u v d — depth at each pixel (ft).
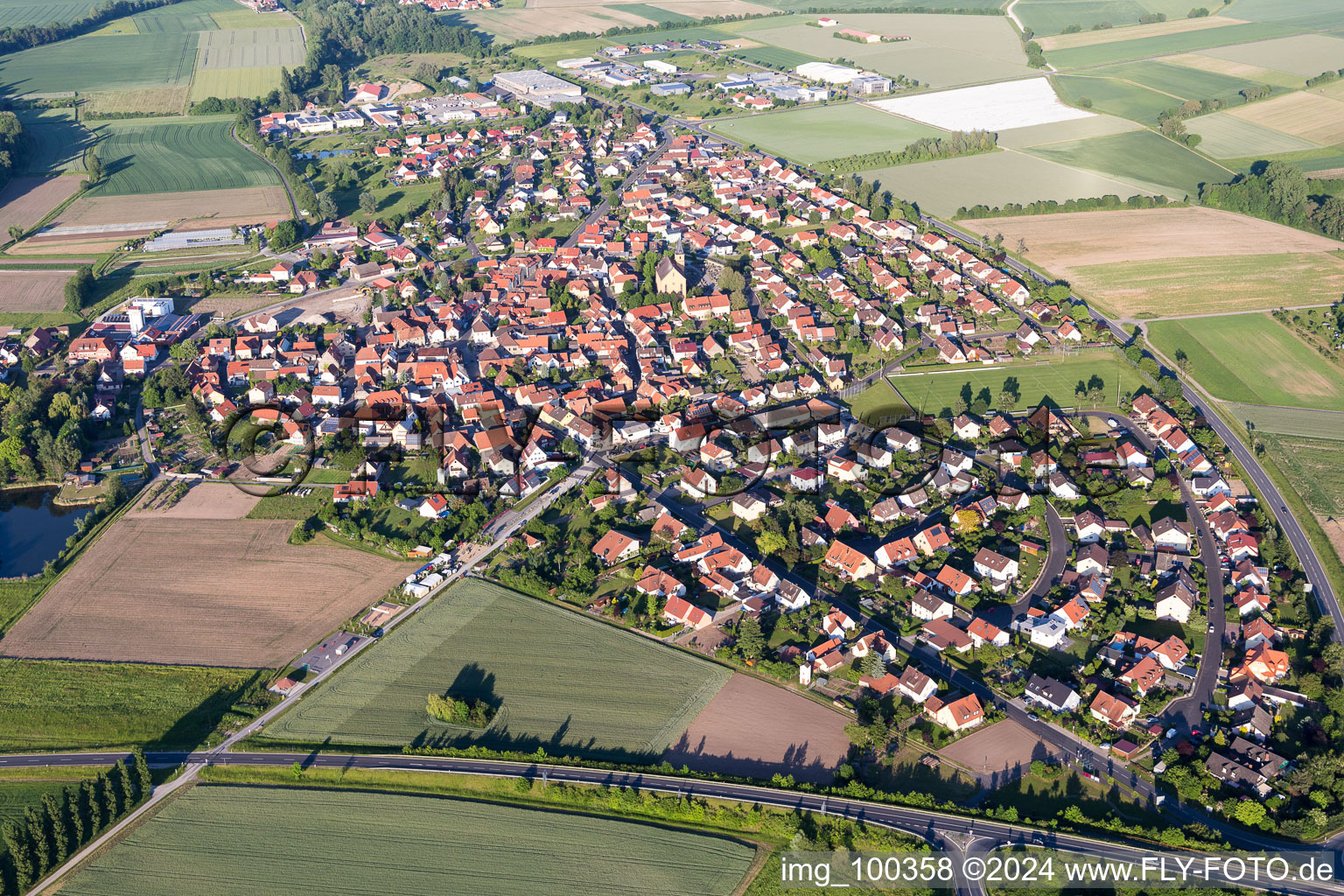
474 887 499.10
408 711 612.70
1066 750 582.76
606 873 506.48
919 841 518.37
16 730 605.31
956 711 595.06
